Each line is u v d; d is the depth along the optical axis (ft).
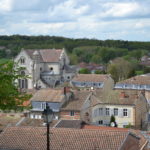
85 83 368.27
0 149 123.95
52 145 122.21
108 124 258.16
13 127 135.85
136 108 255.29
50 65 419.54
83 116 238.48
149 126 258.57
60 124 184.65
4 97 108.37
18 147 123.85
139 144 143.23
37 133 130.21
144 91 296.10
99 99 264.72
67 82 385.09
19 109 118.21
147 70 595.06
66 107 237.25
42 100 242.37
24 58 400.88
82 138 123.65
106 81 367.45
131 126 249.75
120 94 264.72
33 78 396.57
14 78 113.39
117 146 117.08
